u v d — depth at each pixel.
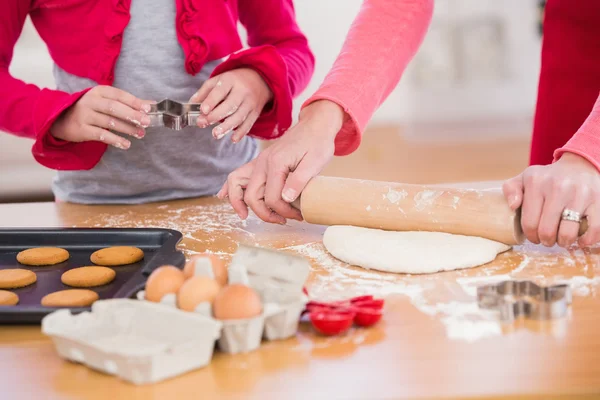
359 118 1.13
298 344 0.69
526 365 0.63
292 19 1.50
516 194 0.96
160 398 0.59
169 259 0.88
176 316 0.65
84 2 1.28
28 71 2.25
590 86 1.31
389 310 0.78
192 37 1.31
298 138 1.10
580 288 0.83
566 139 1.36
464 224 0.98
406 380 0.61
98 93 1.16
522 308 0.74
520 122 3.43
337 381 0.61
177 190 1.41
